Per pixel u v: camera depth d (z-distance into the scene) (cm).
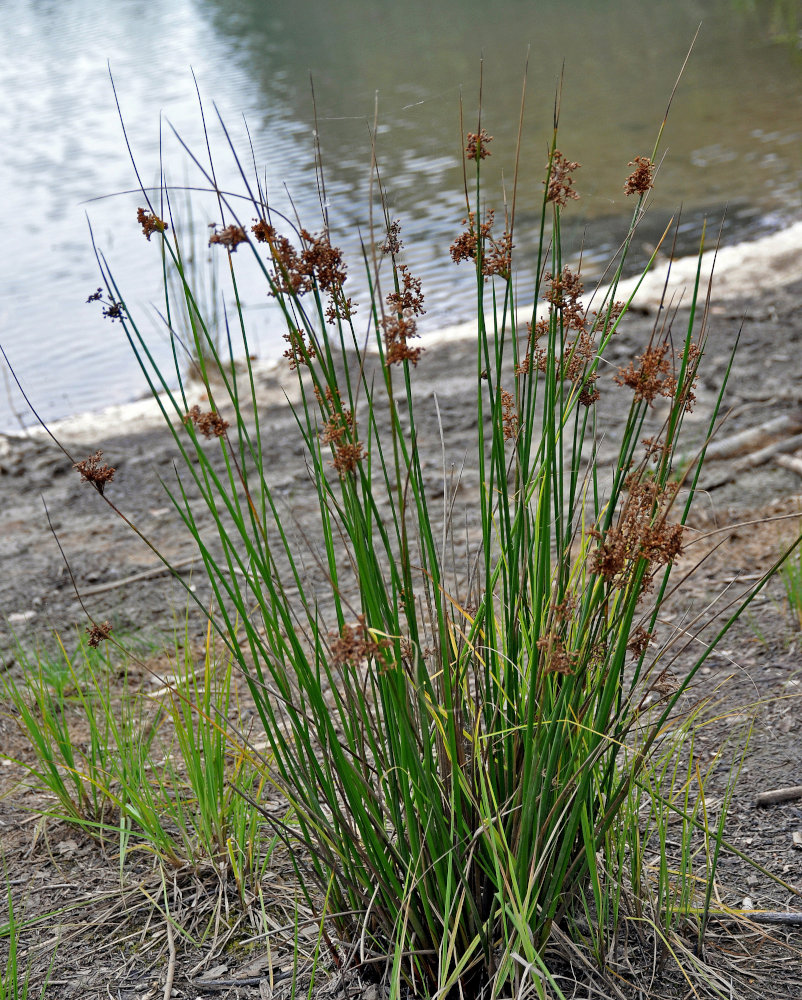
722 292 670
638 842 182
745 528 378
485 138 148
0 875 226
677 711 265
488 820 156
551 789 165
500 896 157
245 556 409
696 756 247
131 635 352
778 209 859
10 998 185
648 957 181
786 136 1113
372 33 2347
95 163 1369
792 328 591
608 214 884
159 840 218
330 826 196
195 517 452
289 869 215
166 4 3469
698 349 158
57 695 302
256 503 454
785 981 175
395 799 169
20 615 374
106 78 2191
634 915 185
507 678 169
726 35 1850
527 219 884
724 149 1084
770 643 298
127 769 234
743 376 528
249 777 222
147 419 593
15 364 703
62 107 1891
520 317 679
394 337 144
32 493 498
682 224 841
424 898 166
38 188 1259
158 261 894
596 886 168
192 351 650
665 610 327
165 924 205
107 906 213
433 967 175
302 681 164
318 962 188
